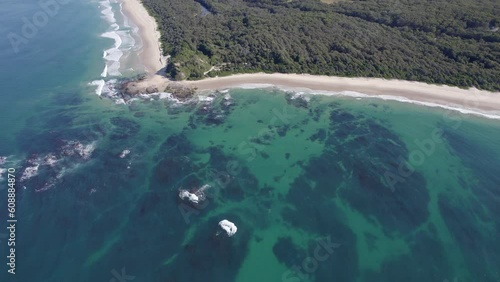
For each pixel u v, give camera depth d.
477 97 78.75
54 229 47.59
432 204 53.44
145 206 51.25
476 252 46.72
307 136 67.44
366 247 47.03
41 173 55.62
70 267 43.38
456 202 53.88
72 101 75.25
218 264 44.19
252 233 48.28
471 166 61.03
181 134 66.56
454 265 45.03
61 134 64.69
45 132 65.12
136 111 72.62
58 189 53.09
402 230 49.44
